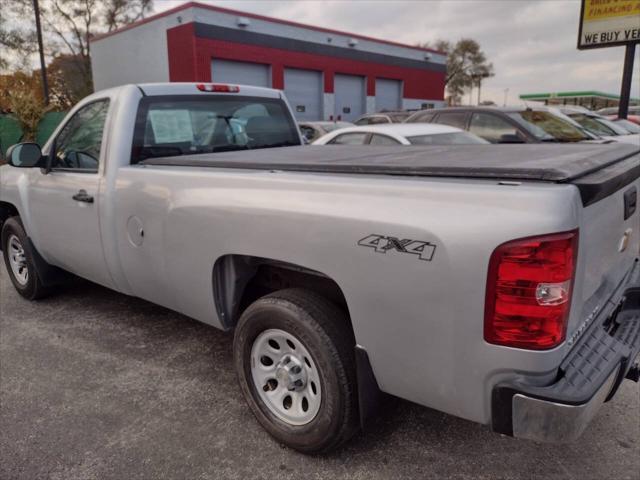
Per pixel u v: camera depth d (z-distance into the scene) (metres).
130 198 3.17
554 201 1.69
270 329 2.52
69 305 4.67
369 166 2.26
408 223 1.92
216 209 2.60
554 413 1.74
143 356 3.68
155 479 2.44
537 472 2.44
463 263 1.79
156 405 3.06
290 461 2.54
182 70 24.62
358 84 33.06
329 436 2.37
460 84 64.81
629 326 2.40
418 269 1.89
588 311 2.12
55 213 3.93
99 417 2.94
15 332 4.11
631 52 11.49
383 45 33.56
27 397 3.16
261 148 4.36
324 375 2.32
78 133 3.76
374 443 2.66
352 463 2.52
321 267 2.20
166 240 2.95
